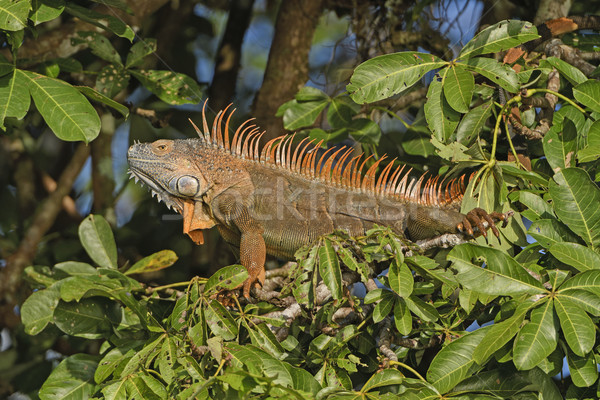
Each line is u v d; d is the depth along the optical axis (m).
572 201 5.52
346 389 5.21
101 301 6.50
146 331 6.40
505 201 5.88
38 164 11.39
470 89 6.05
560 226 5.58
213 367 5.32
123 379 5.23
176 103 8.25
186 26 11.81
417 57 6.22
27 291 9.02
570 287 5.03
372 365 5.88
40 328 6.35
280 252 6.57
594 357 5.04
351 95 6.12
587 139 5.86
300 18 9.82
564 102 7.33
